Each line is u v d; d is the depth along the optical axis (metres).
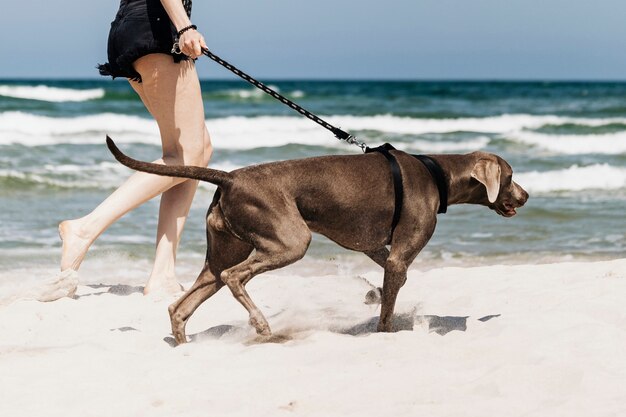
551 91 50.78
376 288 5.67
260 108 30.16
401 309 6.00
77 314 5.83
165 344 5.09
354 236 5.09
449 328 5.45
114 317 5.82
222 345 4.91
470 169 5.33
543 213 11.37
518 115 28.66
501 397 3.95
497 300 6.16
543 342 4.72
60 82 70.25
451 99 39.59
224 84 73.12
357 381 4.18
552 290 6.32
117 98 30.61
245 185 4.82
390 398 3.94
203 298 5.13
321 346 4.79
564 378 4.11
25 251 8.44
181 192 6.68
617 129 22.97
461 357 4.61
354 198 4.96
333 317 5.83
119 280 7.52
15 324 5.54
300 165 4.95
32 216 10.36
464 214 11.22
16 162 13.99
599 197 12.96
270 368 4.39
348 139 5.37
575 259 8.69
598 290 6.21
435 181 5.20
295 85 66.81
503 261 8.60
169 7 5.65
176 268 8.06
